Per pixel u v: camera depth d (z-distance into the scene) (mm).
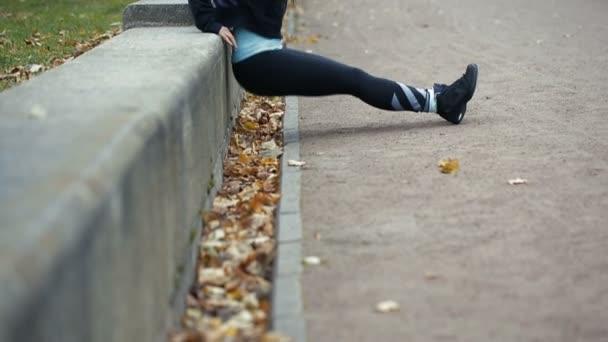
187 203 5258
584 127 8203
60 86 5426
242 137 8727
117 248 3416
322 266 5129
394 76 11547
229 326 4527
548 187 6449
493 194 6324
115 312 3385
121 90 5172
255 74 7664
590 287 4758
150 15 8945
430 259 5191
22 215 2865
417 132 8188
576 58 12281
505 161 7125
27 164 3473
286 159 7453
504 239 5480
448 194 6359
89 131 3979
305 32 16703
